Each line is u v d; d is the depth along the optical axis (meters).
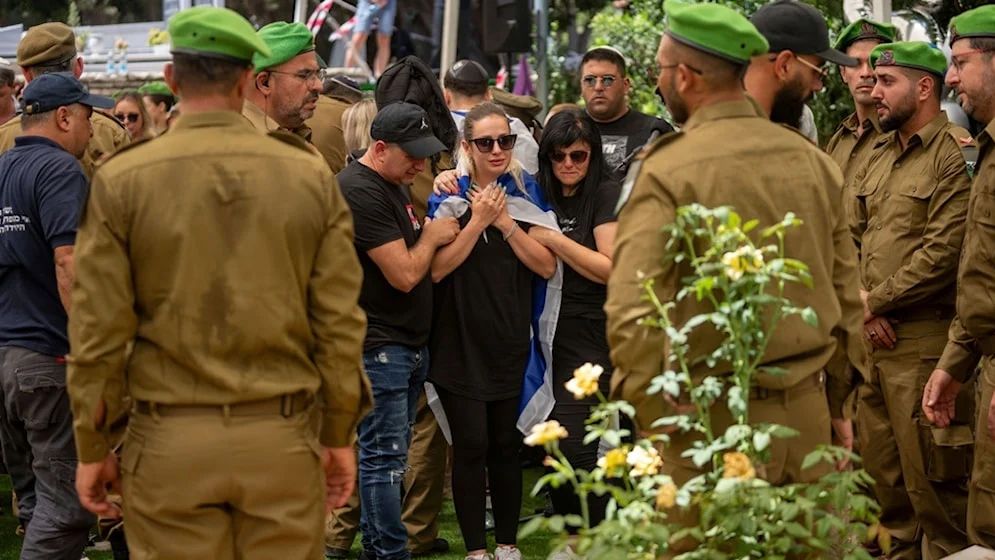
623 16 11.98
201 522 4.49
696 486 4.08
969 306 5.79
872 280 6.65
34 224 6.06
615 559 3.89
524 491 9.04
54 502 6.15
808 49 5.01
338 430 4.68
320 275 4.59
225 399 4.44
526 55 13.15
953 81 6.16
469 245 6.51
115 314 4.41
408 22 13.26
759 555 4.07
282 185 4.50
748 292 4.15
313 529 4.59
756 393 4.45
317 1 13.75
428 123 6.96
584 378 4.16
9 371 6.11
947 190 6.40
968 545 6.30
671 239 4.25
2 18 14.93
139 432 4.51
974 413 6.47
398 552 6.71
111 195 4.41
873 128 7.10
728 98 4.54
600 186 6.66
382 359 6.48
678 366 4.46
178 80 4.55
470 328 6.63
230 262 4.43
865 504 4.04
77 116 6.27
